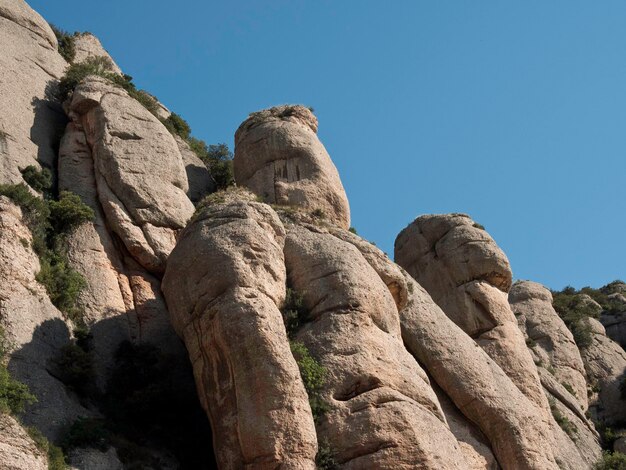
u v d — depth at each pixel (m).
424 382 32.56
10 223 33.25
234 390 28.92
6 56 43.22
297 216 36.94
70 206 36.34
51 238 35.59
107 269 35.81
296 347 30.98
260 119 43.94
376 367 31.23
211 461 31.66
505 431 35.31
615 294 70.00
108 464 28.89
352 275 33.44
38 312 31.97
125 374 33.12
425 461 29.22
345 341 31.66
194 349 30.67
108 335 34.00
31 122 41.31
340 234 36.84
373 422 29.67
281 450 27.80
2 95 41.09
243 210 32.78
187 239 32.41
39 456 26.77
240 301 29.83
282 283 32.41
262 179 41.25
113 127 40.16
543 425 37.00
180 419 32.62
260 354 28.89
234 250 31.23
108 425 30.52
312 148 42.34
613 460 42.56
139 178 38.69
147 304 35.62
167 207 38.41
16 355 30.19
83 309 34.12
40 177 38.16
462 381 35.97
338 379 30.77
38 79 43.75
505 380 37.28
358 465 29.02
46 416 29.39
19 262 32.47
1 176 37.06
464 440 34.94
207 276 30.89
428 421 30.61
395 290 36.28
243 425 28.19
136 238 36.72
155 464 30.23
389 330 33.34
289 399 28.41
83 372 31.39
